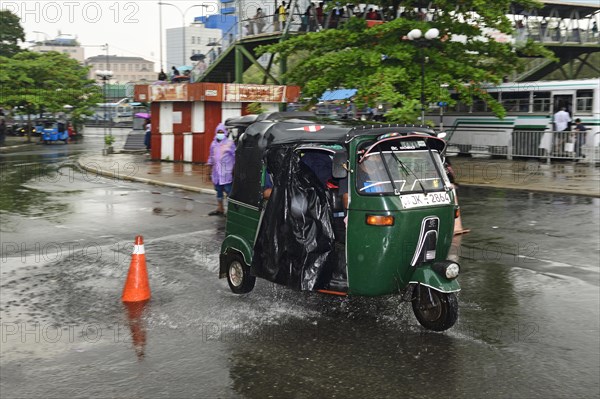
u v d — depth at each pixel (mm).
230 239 7984
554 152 24859
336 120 7891
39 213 14523
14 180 21344
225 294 8086
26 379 5562
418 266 6629
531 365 5805
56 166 26688
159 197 17203
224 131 14117
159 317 7227
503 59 22391
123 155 30766
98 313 7398
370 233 6488
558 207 14695
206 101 25250
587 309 7441
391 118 19219
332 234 6914
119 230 12492
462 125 29203
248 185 7676
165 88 25906
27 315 7344
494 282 8633
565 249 10477
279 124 7543
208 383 5453
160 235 12008
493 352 6117
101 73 36406
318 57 21656
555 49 33594
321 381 5477
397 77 19812
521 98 26609
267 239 7180
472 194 17188
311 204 6961
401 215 6438
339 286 6852
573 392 5242
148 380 5527
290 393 5254
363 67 21078
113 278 8953
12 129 51812
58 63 48250
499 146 27547
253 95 25859
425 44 20203
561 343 6367
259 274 7363
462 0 20641
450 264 6465
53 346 6359
